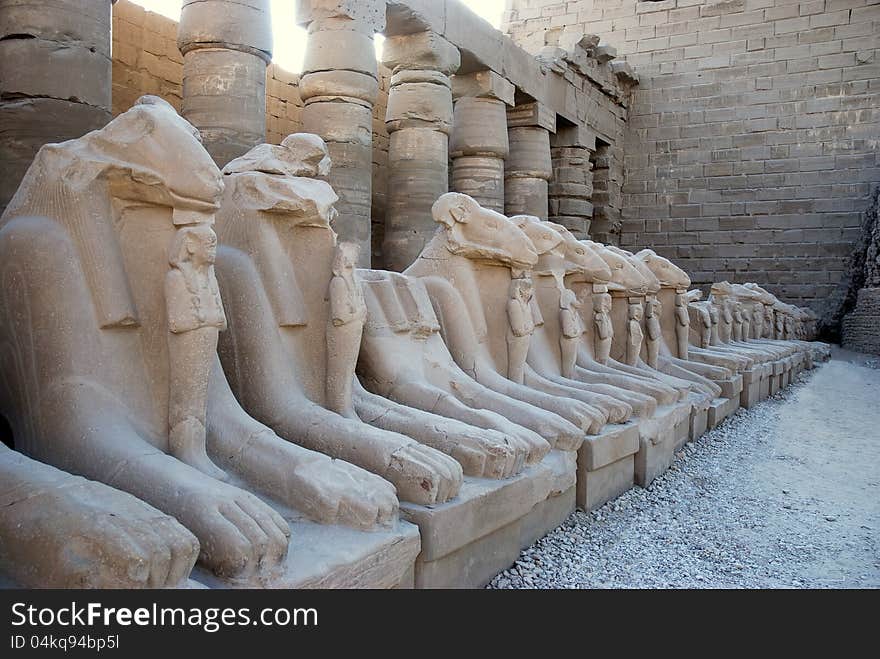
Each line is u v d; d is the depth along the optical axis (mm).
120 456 2699
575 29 19141
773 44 17719
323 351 3840
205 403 3088
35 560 2193
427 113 10664
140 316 3025
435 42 10617
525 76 13367
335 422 3543
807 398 10336
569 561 4082
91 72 6398
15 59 6176
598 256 6664
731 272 18094
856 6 17047
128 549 2143
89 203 2947
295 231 3844
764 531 4754
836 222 17266
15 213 3059
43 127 6160
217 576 2463
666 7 18484
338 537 2854
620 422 5539
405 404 4379
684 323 8797
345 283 3768
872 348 15320
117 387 2916
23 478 2320
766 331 13633
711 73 18172
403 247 10648
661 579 3885
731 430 7957
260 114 7988
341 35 9055
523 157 14055
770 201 17781
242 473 3150
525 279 5277
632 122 18844
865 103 17000
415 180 10688
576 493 4938
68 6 6250
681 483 5914
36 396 2879
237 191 3812
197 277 3000
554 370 6047
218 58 7703
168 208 3010
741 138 17969
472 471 3744
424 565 3188
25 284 2912
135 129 2980
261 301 3691
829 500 5484
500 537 3779
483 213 5227
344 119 9109
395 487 3240
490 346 5316
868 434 7895
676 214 18516
